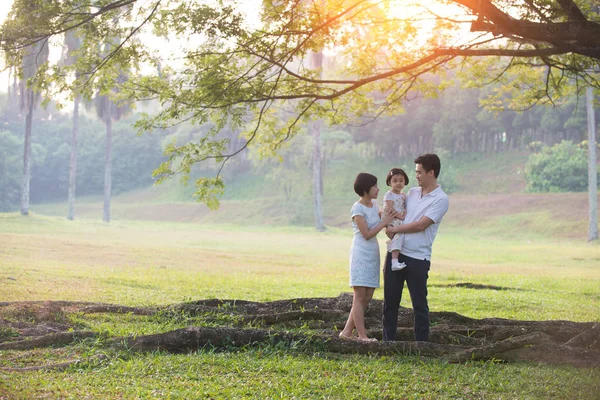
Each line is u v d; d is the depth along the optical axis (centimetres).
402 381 588
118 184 10344
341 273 2097
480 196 6800
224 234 4753
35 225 4378
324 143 7650
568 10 798
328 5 959
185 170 956
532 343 716
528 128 7962
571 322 905
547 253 3341
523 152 7906
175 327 843
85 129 10981
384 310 757
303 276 1944
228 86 929
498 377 613
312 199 7669
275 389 547
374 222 758
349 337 759
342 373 612
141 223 6175
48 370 596
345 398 525
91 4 889
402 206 743
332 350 706
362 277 751
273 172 7638
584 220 5297
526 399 539
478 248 3791
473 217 6059
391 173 749
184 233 4719
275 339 718
